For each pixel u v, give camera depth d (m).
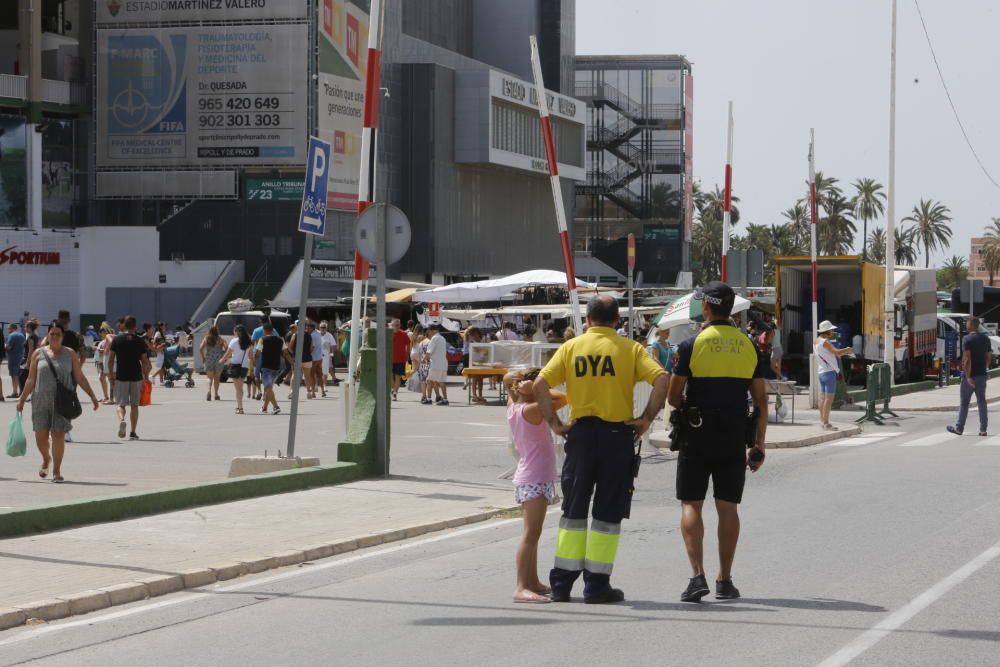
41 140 128.12
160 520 23.08
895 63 63.56
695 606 15.87
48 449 28.89
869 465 33.53
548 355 58.19
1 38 133.38
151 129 129.62
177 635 14.74
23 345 59.81
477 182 153.88
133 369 39.91
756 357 16.14
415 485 28.53
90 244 130.00
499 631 14.61
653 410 15.95
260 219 129.62
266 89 128.38
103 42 129.62
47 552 19.66
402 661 13.25
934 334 83.25
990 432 45.47
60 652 13.91
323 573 18.91
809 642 13.78
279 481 27.06
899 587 16.97
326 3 128.25
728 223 46.75
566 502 16.23
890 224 63.34
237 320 82.81
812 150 56.50
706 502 26.05
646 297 90.06
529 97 158.50
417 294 76.19
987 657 13.09
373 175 30.62
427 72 144.12
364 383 30.28
